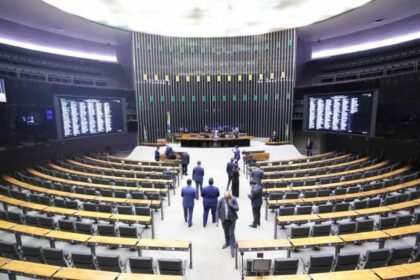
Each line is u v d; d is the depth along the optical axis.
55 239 5.32
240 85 20.66
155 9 14.34
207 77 20.70
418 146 11.81
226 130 21.09
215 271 5.19
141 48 19.45
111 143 20.34
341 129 14.42
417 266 4.18
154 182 9.57
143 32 19.16
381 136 12.96
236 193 9.54
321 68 19.84
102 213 6.74
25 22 15.16
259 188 6.94
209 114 21.19
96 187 9.30
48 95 13.96
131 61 19.61
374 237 5.12
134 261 4.41
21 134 12.59
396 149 13.50
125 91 19.44
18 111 12.40
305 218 6.18
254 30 18.88
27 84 12.80
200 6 14.08
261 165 13.88
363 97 13.25
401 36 15.90
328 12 14.80
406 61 14.24
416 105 11.64
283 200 7.52
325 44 20.00
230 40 20.41
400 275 3.95
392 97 12.71
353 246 6.08
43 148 14.17
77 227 6.08
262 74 20.12
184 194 7.09
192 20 16.41
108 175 11.33
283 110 19.81
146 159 17.59
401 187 8.47
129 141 20.95
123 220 6.29
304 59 20.05
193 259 5.62
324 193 7.98
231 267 5.32
